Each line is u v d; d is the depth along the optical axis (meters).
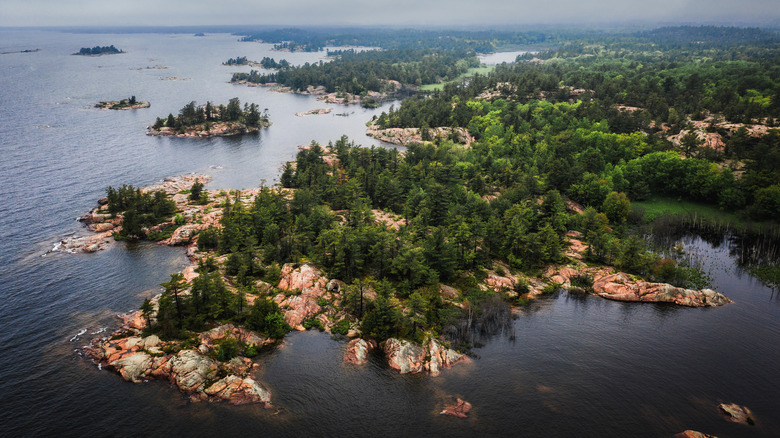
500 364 96.75
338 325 107.06
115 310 111.94
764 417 82.69
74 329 103.75
